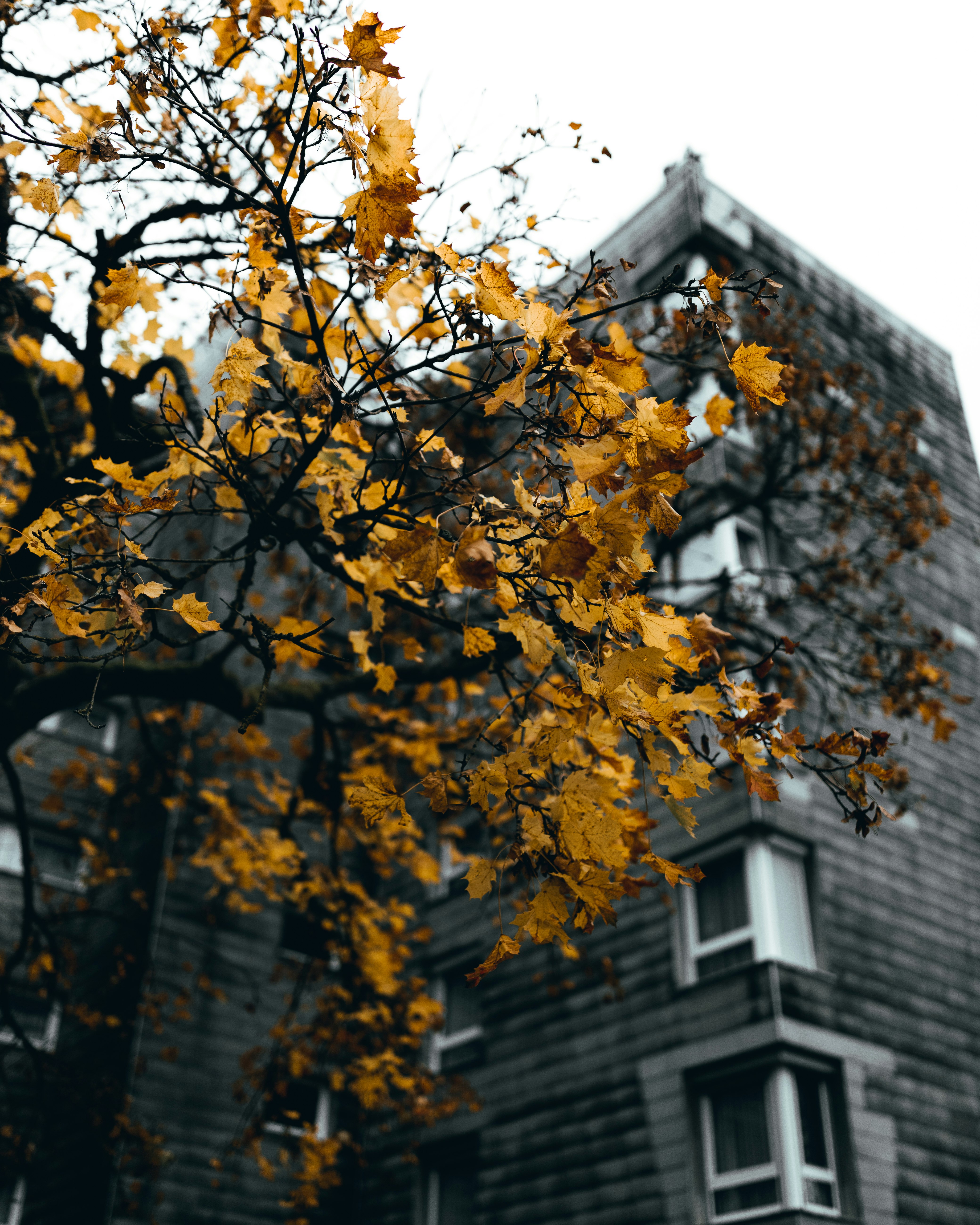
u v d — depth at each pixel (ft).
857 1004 34.47
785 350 23.93
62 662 10.99
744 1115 32.24
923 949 37.91
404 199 8.72
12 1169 26.78
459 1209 40.11
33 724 17.38
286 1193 39.37
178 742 34.42
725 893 35.63
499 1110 39.37
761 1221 30.32
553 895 8.89
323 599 25.07
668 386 37.42
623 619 8.90
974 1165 34.58
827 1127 32.17
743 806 35.53
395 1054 26.71
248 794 42.09
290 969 32.17
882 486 33.76
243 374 10.94
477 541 8.63
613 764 10.40
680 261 46.80
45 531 11.11
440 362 9.97
